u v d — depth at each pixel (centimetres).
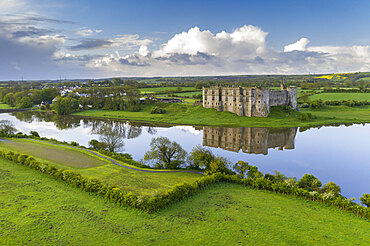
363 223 4334
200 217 4453
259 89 14875
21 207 4588
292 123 14038
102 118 17838
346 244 3759
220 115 15950
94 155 8094
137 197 4781
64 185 5622
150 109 19512
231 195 5362
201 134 12312
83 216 4388
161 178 6272
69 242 3688
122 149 9475
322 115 16862
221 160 6712
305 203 5028
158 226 4147
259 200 5144
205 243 3725
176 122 15425
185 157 7462
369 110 18500
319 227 4191
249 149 9712
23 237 3741
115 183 5781
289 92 17312
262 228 4134
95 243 3688
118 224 4175
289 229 4119
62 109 19475
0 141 9594
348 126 13950
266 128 13312
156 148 7494
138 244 3678
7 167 6594
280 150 9556
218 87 16738
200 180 5703
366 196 5112
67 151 8456
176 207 4803
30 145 9119
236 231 4038
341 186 6331
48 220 4203
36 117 18650
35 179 5894
